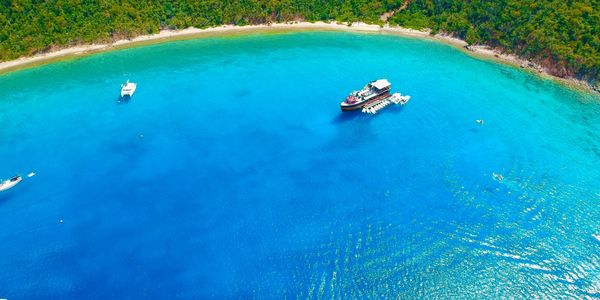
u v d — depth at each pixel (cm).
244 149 9650
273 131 10250
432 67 13012
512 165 8956
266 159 9325
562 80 12144
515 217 7712
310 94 11700
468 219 7675
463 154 9306
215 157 9419
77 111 10956
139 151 9612
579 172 8762
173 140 9981
